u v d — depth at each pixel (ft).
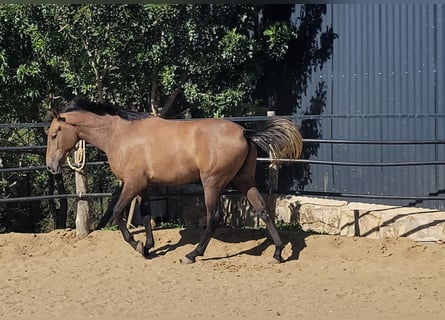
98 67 35.81
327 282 28.22
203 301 26.40
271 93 40.52
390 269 29.48
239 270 29.66
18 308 25.99
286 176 39.58
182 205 40.09
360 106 36.22
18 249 32.50
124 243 32.94
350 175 36.65
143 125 30.73
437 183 33.55
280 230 34.14
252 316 25.00
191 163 30.09
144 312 25.46
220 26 35.83
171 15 34.45
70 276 29.30
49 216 47.67
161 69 36.04
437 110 33.50
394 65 34.86
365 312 25.32
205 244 30.45
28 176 44.42
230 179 30.04
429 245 31.22
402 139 34.71
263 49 38.29
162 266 30.27
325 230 34.81
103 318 25.00
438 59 33.40
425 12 33.71
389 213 32.76
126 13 34.14
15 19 35.19
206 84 37.04
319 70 37.93
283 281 28.35
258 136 29.86
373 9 35.55
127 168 30.42
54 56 35.53
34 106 40.14
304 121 38.68
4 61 35.70
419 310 25.46
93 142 31.04
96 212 44.32
